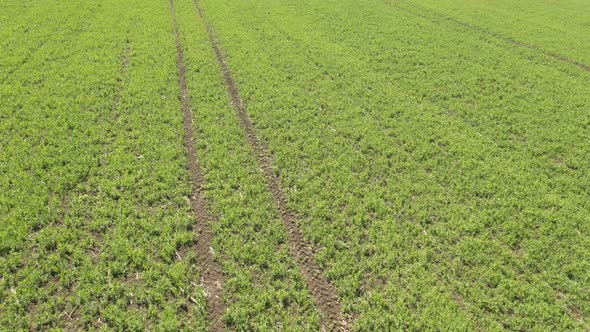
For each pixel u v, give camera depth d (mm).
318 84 19109
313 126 15844
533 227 11680
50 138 13672
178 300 9195
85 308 8797
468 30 28656
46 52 19750
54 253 9922
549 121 17188
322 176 13250
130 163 13023
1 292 8898
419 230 11383
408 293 9664
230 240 10672
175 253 10328
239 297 9375
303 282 9828
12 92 16094
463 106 17984
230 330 8789
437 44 25234
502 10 33844
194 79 18625
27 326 8359
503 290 9828
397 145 15109
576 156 15031
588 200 12797
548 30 29078
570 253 10930
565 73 22328
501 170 13938
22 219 10602
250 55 21609
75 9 26062
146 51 20859
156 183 12258
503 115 17375
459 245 10938
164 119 15422
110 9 26812
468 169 13961
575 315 9469
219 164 13352
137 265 9859
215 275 9930
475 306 9484
